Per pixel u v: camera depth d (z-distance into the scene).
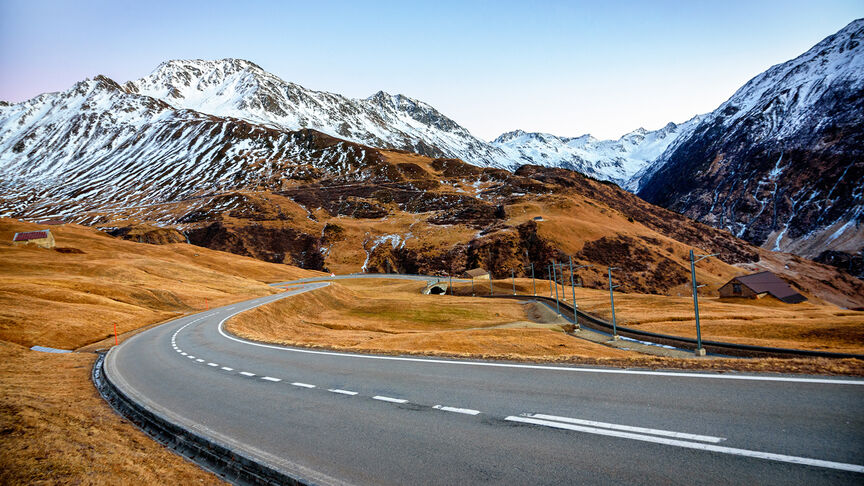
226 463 8.71
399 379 14.10
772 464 6.18
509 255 161.75
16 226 124.19
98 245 118.81
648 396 9.78
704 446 6.98
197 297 68.88
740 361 12.26
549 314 69.94
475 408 10.25
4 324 32.84
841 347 37.59
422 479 6.92
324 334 45.94
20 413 10.42
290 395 13.45
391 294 105.19
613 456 7.01
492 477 6.74
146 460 8.84
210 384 16.36
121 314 46.06
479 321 64.50
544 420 8.98
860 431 6.94
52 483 6.99
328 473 7.50
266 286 97.38
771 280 93.88
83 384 18.09
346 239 193.75
